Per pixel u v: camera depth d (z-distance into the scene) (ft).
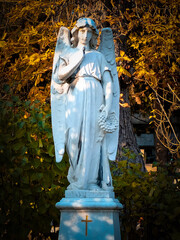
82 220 12.26
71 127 13.35
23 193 14.88
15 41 25.70
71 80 13.88
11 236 14.46
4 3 26.50
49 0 25.53
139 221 16.34
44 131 16.34
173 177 16.29
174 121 39.01
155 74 26.89
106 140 13.98
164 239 14.16
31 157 16.20
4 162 14.55
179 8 28.22
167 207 13.92
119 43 24.30
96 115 13.56
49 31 25.05
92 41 14.64
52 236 16.26
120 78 23.29
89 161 13.14
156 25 26.30
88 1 24.45
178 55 27.04
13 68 24.88
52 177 15.89
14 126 15.37
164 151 31.40
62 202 12.53
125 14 25.00
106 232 12.09
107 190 13.00
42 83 29.19
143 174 17.04
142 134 42.24
